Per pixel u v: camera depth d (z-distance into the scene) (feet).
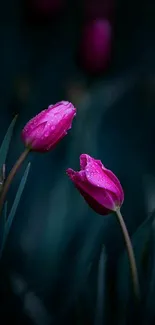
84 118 4.64
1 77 5.08
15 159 4.77
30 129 2.93
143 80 5.05
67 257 4.01
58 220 4.09
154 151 5.10
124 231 2.99
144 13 5.13
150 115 5.10
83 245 3.82
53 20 4.84
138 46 5.13
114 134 5.05
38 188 4.70
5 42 5.08
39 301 3.46
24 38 5.10
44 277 3.87
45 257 3.96
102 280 3.19
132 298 3.25
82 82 4.82
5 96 5.05
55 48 5.10
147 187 4.56
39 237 4.36
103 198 2.95
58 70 5.08
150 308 3.20
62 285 3.86
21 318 3.45
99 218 3.92
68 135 4.71
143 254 3.20
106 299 3.28
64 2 4.85
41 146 2.93
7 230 2.97
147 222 3.15
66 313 3.38
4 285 3.51
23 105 5.02
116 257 3.91
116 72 5.05
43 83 5.07
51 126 2.92
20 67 5.09
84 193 2.95
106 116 5.03
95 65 4.55
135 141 5.08
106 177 2.94
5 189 2.92
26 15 4.85
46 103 5.05
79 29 5.08
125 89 4.88
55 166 4.75
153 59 5.11
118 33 5.12
